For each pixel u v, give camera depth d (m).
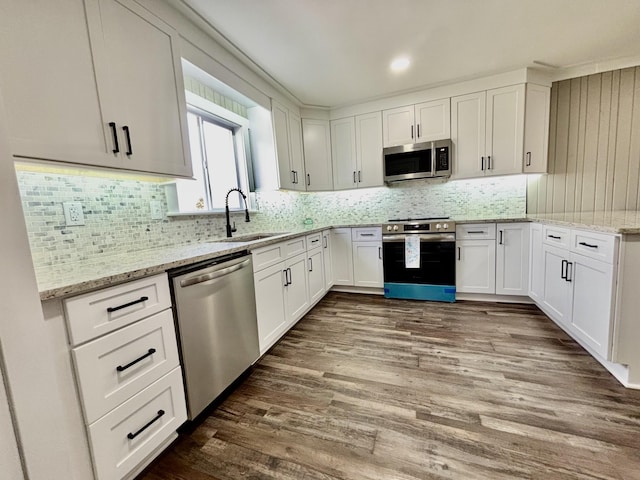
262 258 2.04
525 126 2.79
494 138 2.90
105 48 1.25
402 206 3.64
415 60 2.46
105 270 1.13
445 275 2.99
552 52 2.43
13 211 0.57
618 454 1.13
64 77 1.10
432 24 1.97
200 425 1.43
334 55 2.30
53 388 0.63
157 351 1.21
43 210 1.26
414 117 3.18
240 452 1.25
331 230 3.51
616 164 2.78
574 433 1.24
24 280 0.58
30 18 1.00
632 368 1.50
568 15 1.92
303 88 2.91
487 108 2.89
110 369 1.03
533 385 1.58
